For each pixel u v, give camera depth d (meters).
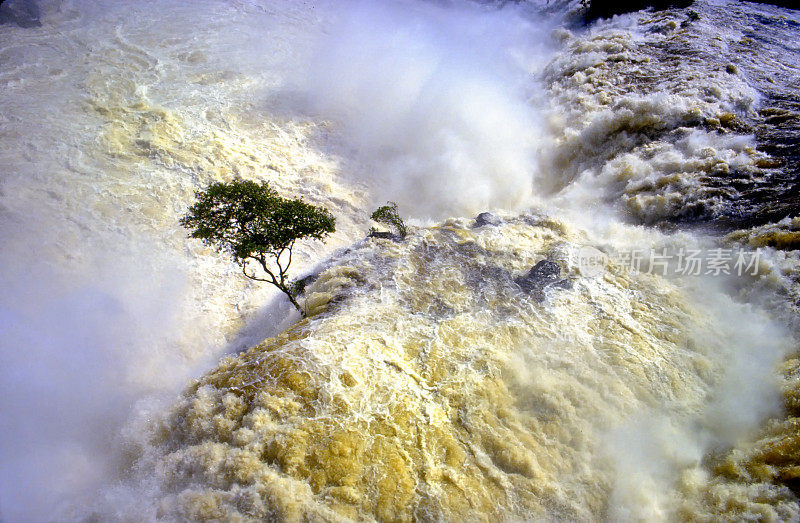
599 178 20.62
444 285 15.04
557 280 14.96
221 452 10.98
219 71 29.97
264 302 17.42
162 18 35.19
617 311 13.97
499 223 18.06
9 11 32.78
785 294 13.59
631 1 34.88
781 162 18.28
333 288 15.20
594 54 28.72
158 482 10.98
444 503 10.06
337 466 10.52
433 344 13.00
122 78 28.14
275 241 13.88
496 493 10.28
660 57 27.50
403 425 11.20
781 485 9.96
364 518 9.88
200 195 14.06
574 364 12.53
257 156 24.02
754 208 16.73
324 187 23.17
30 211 19.81
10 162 21.78
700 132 20.78
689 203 17.62
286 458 10.64
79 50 30.36
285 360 12.54
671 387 12.05
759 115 21.66
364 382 11.98
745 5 34.25
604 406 11.67
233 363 12.98
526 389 12.01
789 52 27.80
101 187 21.16
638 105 22.17
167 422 12.05
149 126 24.53
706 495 10.20
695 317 13.72
